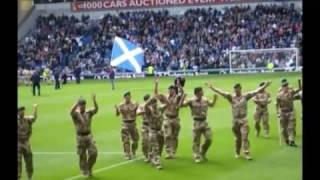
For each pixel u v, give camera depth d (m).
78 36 72.50
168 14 72.69
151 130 19.81
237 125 20.86
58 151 24.56
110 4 73.56
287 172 18.59
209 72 62.97
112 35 72.25
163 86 49.06
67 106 39.28
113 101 40.72
